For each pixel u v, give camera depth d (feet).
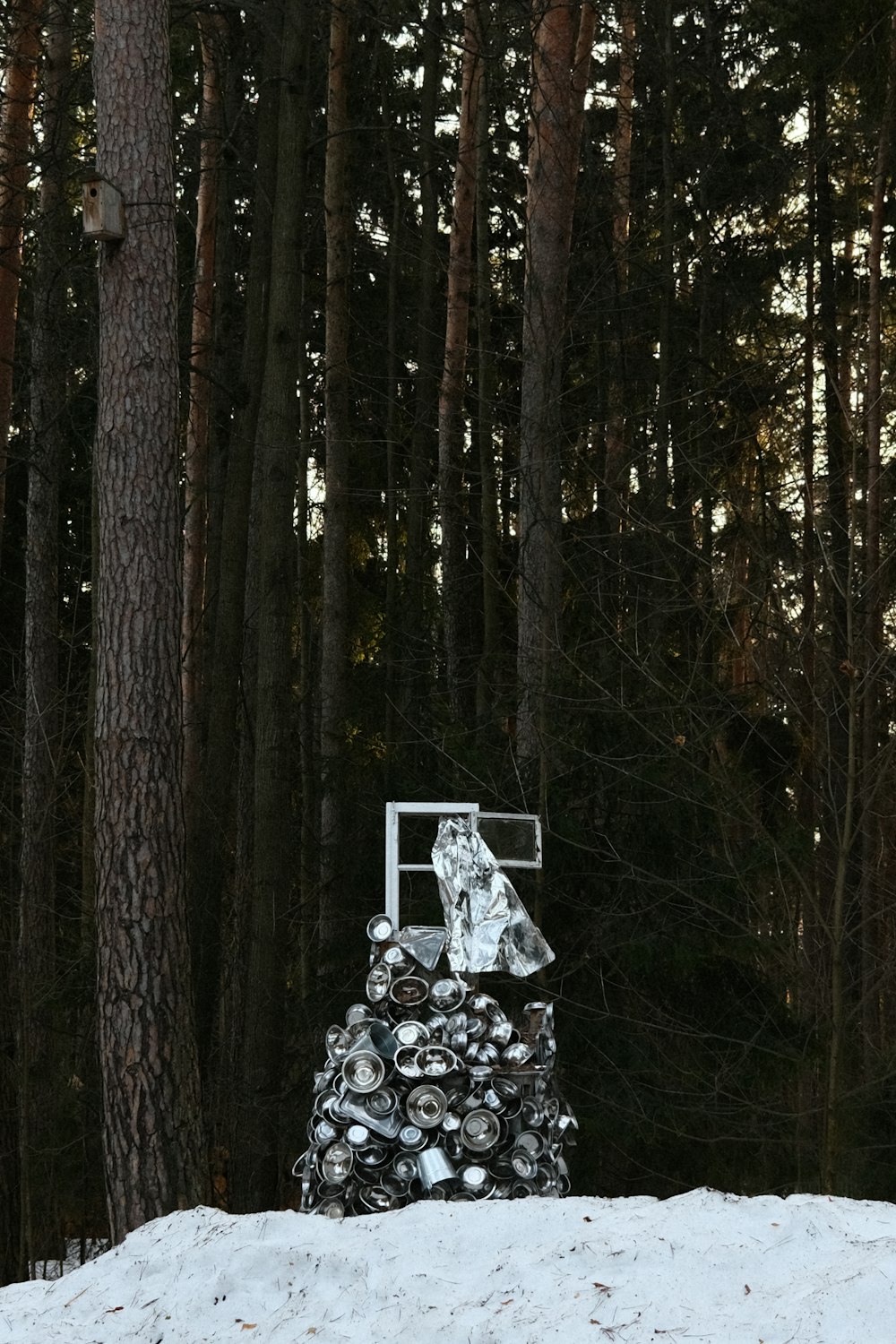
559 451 40.68
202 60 54.85
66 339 51.08
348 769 49.57
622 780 39.55
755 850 39.40
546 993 39.22
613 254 53.78
